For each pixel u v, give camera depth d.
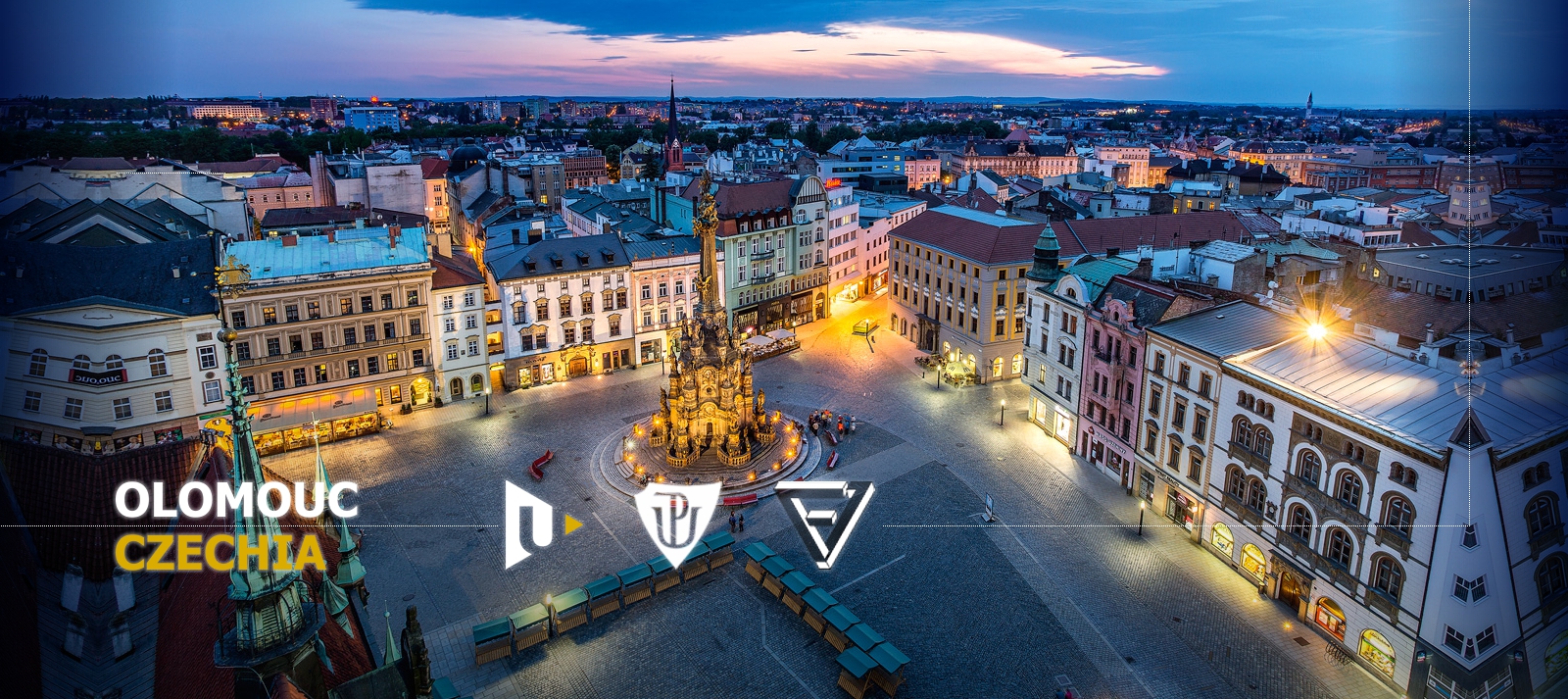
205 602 31.86
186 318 77.19
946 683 51.75
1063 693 49.94
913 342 120.31
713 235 77.12
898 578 62.50
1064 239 106.38
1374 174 195.88
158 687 31.73
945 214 117.88
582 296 104.00
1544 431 46.50
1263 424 58.72
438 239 166.00
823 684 51.88
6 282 70.50
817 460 81.94
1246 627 56.56
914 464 81.12
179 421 78.69
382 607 59.09
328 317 86.69
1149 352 70.44
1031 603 59.41
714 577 63.06
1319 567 55.00
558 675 52.66
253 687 27.16
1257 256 79.00
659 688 51.56
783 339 116.00
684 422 79.38
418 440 86.69
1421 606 47.91
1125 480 75.94
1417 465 47.31
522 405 96.56
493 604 59.62
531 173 181.50
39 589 35.38
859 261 149.50
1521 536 46.59
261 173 185.25
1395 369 55.38
